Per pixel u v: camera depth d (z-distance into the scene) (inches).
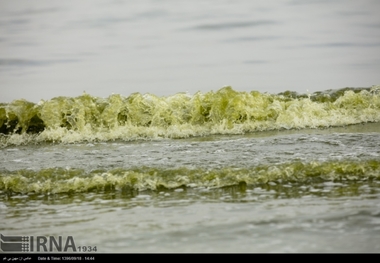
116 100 1578.5
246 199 842.8
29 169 1040.2
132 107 1556.3
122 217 772.0
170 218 758.5
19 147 1354.6
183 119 1533.0
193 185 935.7
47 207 840.3
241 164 1016.9
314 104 1649.9
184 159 1090.1
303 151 1133.7
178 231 705.0
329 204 802.8
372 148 1149.1
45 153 1243.2
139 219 759.7
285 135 1370.6
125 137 1432.1
